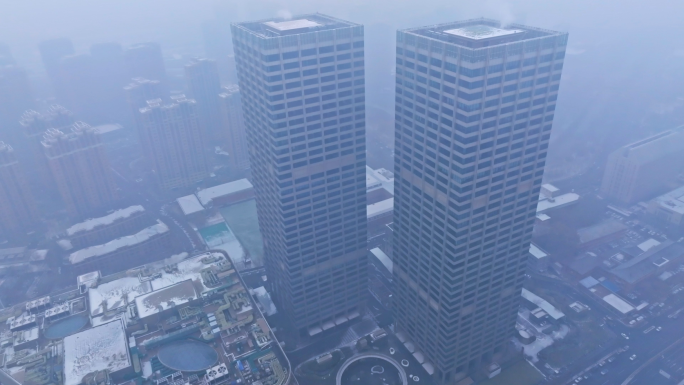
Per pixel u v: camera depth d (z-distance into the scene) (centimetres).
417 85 16738
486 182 16750
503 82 14912
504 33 15825
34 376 19150
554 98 16450
